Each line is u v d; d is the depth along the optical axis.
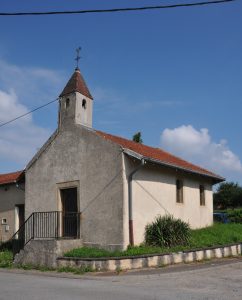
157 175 19.39
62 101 20.00
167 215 19.16
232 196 58.31
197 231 21.28
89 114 20.00
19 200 24.08
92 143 18.33
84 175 18.41
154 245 17.36
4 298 9.70
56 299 9.45
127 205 17.12
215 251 18.45
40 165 20.36
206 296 9.78
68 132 19.41
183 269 14.76
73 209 19.00
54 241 16.52
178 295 9.91
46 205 19.70
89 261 15.27
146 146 23.73
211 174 23.86
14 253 19.28
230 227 24.23
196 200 22.88
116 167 17.31
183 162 23.69
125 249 16.61
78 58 20.58
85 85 20.22
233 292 10.36
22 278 13.62
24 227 20.02
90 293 10.23
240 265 16.08
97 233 17.47
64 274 14.59
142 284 11.88
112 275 13.83
